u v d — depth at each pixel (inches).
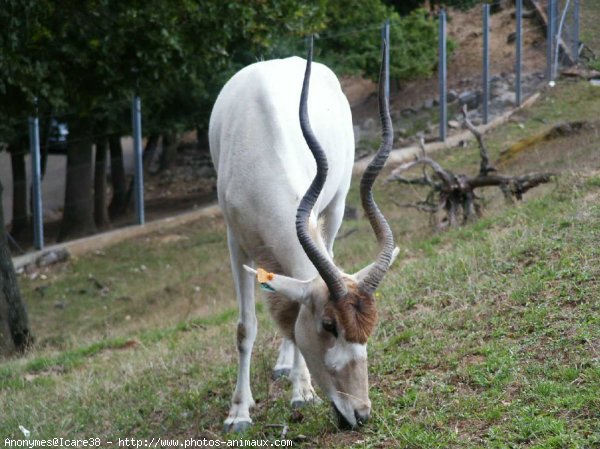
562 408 177.6
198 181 976.3
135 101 697.6
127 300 548.4
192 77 483.5
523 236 288.4
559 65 796.0
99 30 424.2
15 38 376.8
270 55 689.0
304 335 182.1
